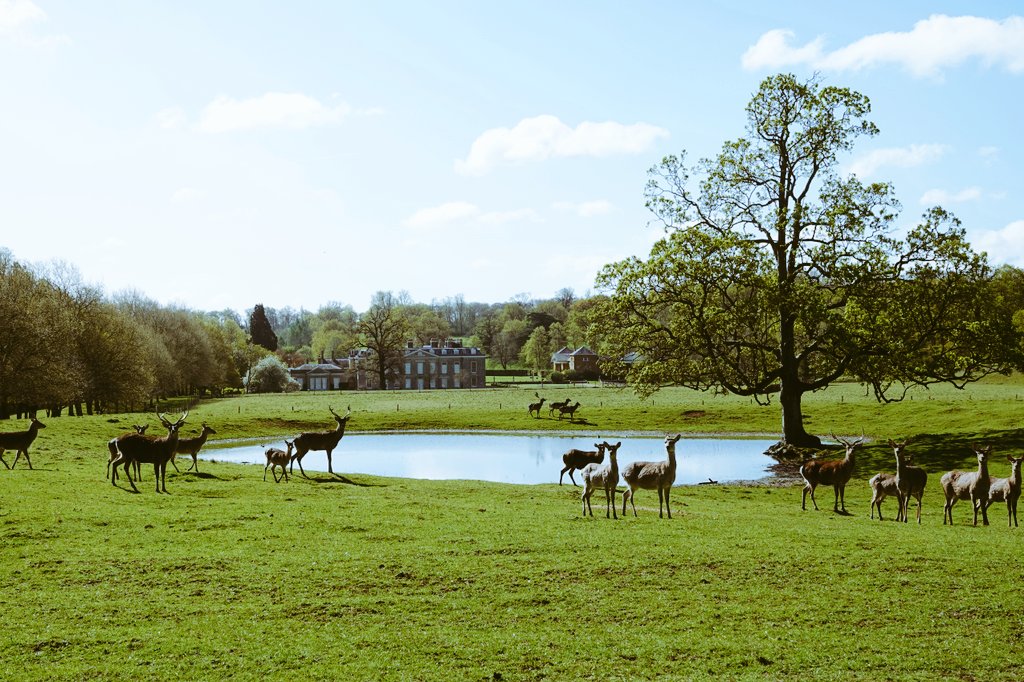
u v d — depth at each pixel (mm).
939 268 40750
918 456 37844
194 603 13859
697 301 43344
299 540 18172
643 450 51219
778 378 47375
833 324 39469
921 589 14656
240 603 13891
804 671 11227
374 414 77062
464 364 166000
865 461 38500
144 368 77812
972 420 52156
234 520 20250
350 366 165875
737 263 41719
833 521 22297
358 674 11086
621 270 43844
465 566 16078
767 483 35969
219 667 11273
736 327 42656
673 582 15125
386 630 12719
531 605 13938
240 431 64812
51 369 59969
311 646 12023
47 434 46156
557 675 11109
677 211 45500
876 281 40906
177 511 21312
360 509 22469
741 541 18328
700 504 26688
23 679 10797
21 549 16844
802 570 15883
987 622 13016
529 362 180250
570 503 25734
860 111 42781
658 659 11648
